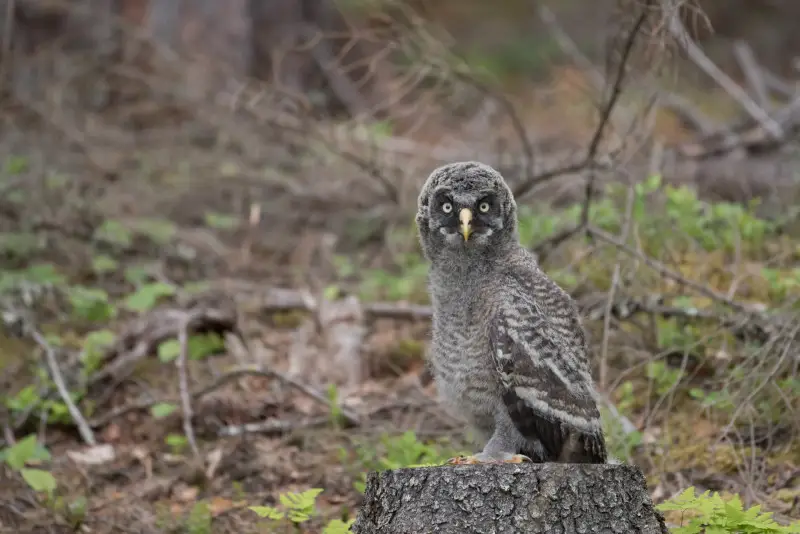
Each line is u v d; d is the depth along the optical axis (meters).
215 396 12.65
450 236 8.34
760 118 17.25
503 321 8.09
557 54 28.50
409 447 10.53
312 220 17.62
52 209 16.56
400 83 15.18
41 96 20.39
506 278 8.34
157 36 22.17
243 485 11.08
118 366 13.13
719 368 11.58
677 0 10.86
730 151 17.09
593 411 8.21
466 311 8.37
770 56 28.77
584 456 8.16
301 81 22.22
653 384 11.62
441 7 32.41
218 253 16.53
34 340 13.78
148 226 16.78
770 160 16.53
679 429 11.06
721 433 10.58
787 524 9.26
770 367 11.00
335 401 11.84
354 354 13.23
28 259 15.81
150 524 10.42
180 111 20.72
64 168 18.31
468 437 10.87
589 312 12.03
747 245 13.52
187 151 19.39
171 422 12.32
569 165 13.70
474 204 8.33
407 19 16.84
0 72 18.08
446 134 19.89
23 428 12.31
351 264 16.34
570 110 19.56
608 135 13.20
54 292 14.70
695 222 13.33
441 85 15.02
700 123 19.08
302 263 16.36
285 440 11.81
